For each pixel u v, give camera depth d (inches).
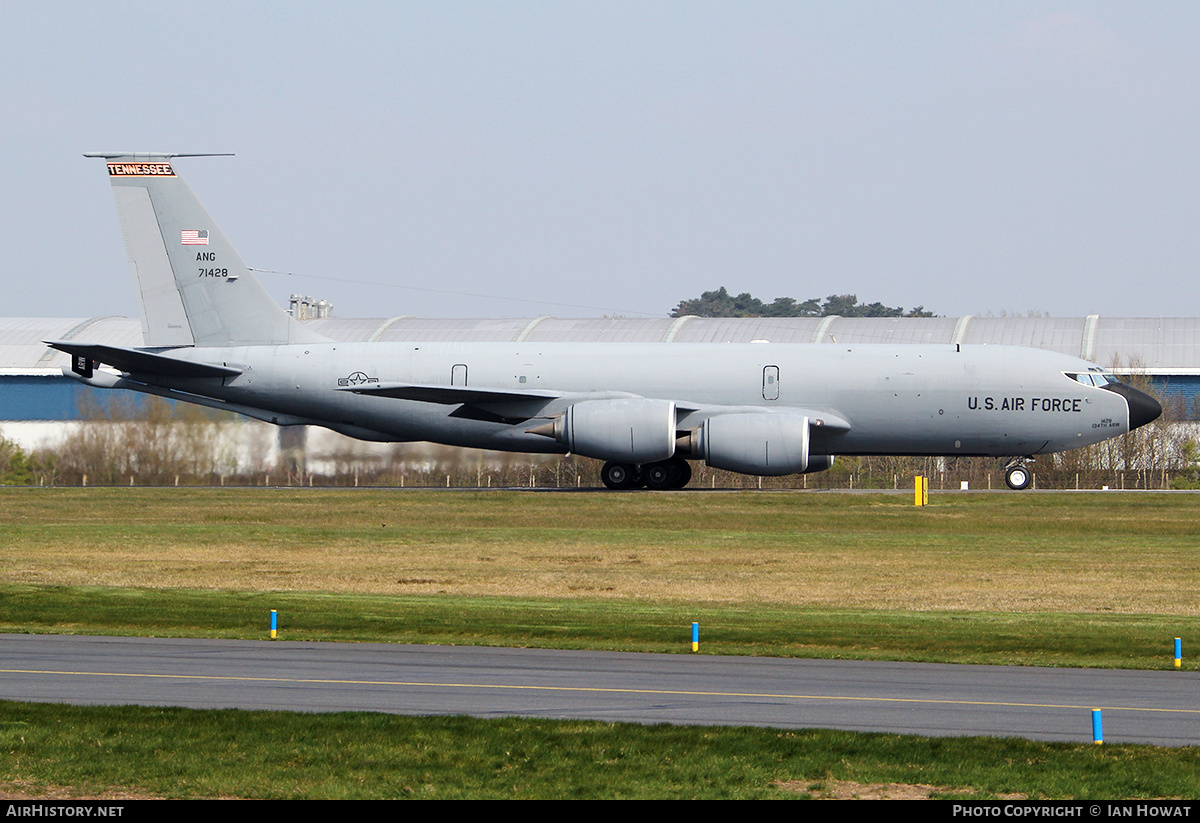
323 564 5022.1
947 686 2623.0
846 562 5073.8
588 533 6048.2
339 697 2471.7
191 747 2050.9
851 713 2349.9
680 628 3420.3
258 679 2655.0
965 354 7815.0
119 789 1857.8
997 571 4810.5
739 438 7588.6
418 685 2600.9
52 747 2042.3
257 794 1835.6
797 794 1849.2
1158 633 3363.7
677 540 5782.5
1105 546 5585.6
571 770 1943.9
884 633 3351.4
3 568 4877.0
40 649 3043.8
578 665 2856.8
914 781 1907.0
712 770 1946.4
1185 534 6048.2
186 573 4756.4
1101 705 2428.6
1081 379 7751.0
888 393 7775.6
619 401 7701.8
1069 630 3415.4
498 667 2827.3
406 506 7126.0
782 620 3599.9
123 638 3245.6
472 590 4347.9
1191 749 2065.7
